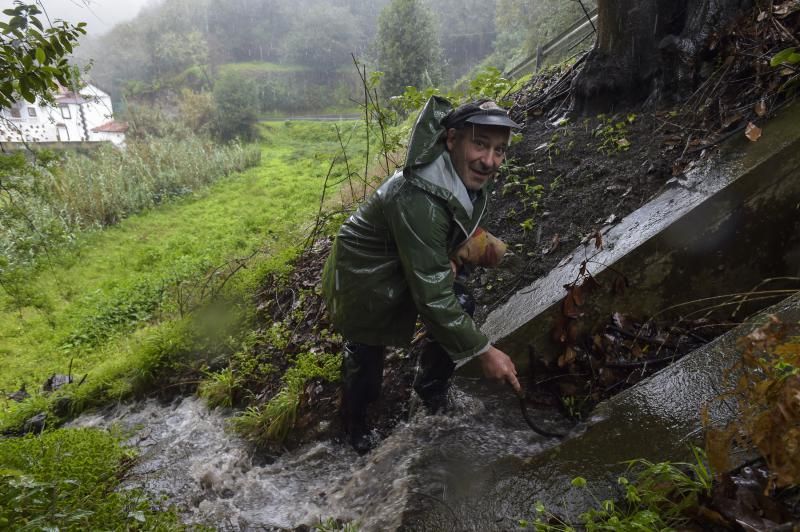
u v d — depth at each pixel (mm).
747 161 3436
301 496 3131
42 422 4812
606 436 2529
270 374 4504
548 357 3486
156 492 3324
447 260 2490
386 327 2783
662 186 4051
